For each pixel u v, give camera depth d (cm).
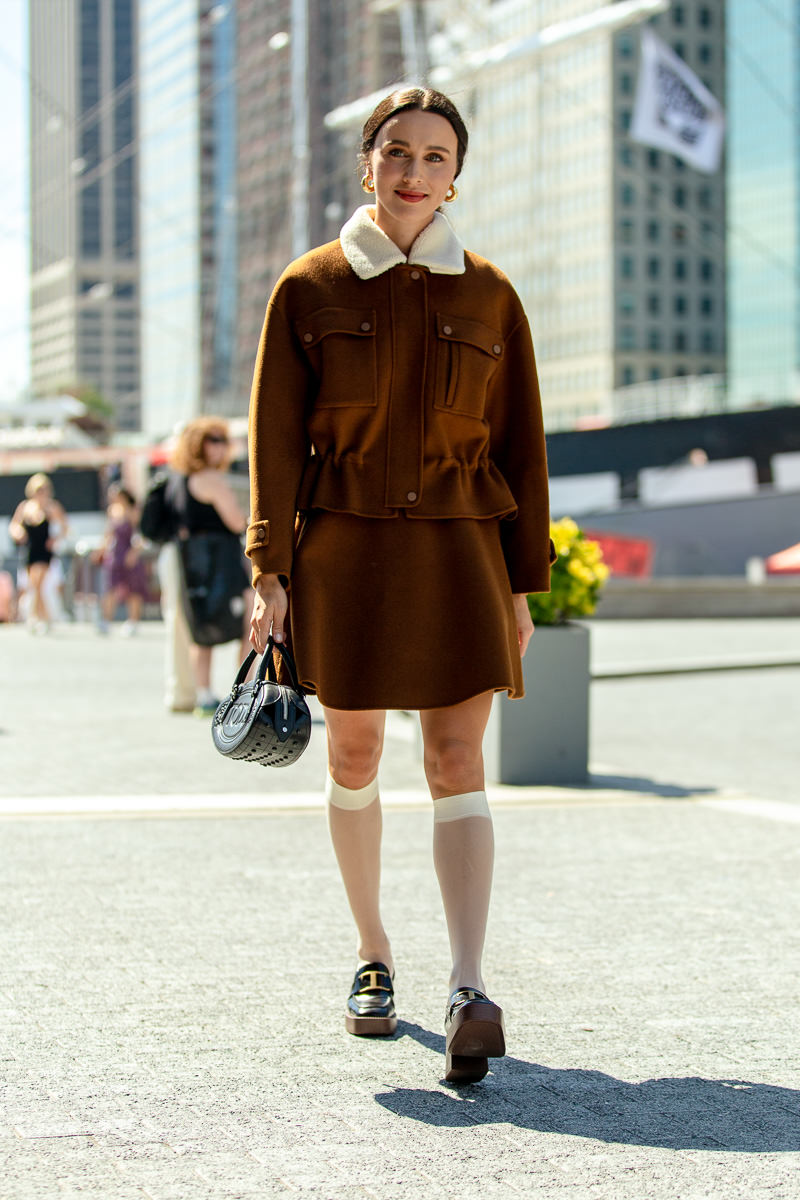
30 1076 334
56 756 883
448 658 345
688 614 2989
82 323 16775
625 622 2916
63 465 4747
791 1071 344
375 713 361
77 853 598
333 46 12681
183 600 1078
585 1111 315
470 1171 279
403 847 627
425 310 348
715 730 1123
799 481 3509
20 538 2277
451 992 335
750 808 740
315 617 346
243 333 13388
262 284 13075
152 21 14150
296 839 635
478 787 353
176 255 14025
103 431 6581
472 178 15438
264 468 346
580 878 566
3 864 573
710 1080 337
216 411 12031
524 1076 338
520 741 823
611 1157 287
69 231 16212
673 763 932
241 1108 314
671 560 3481
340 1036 367
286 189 12431
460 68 3152
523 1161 285
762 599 3044
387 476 346
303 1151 289
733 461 3603
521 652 371
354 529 347
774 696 1404
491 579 351
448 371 348
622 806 746
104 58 16650
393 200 349
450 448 352
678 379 14100
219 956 442
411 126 346
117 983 412
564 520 847
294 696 335
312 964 434
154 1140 295
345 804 369
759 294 14488
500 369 367
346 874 373
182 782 790
